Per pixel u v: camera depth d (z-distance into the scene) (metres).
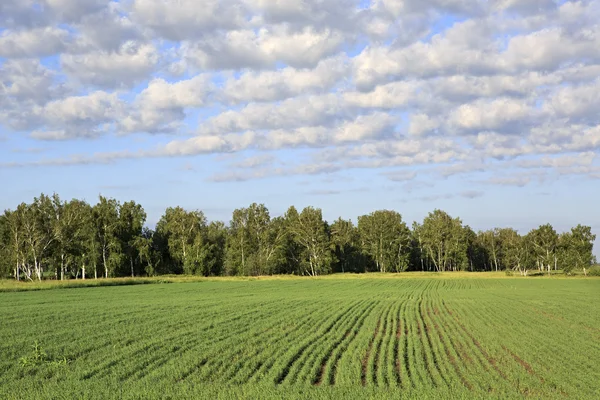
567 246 120.62
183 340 27.16
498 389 17.16
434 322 35.12
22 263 96.06
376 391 17.06
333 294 63.31
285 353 23.28
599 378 18.84
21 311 41.22
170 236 124.19
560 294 62.22
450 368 20.23
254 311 41.34
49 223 99.38
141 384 18.45
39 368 21.50
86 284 79.12
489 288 76.31
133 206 116.00
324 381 18.66
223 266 127.31
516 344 25.59
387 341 27.16
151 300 52.94
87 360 22.88
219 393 16.78
